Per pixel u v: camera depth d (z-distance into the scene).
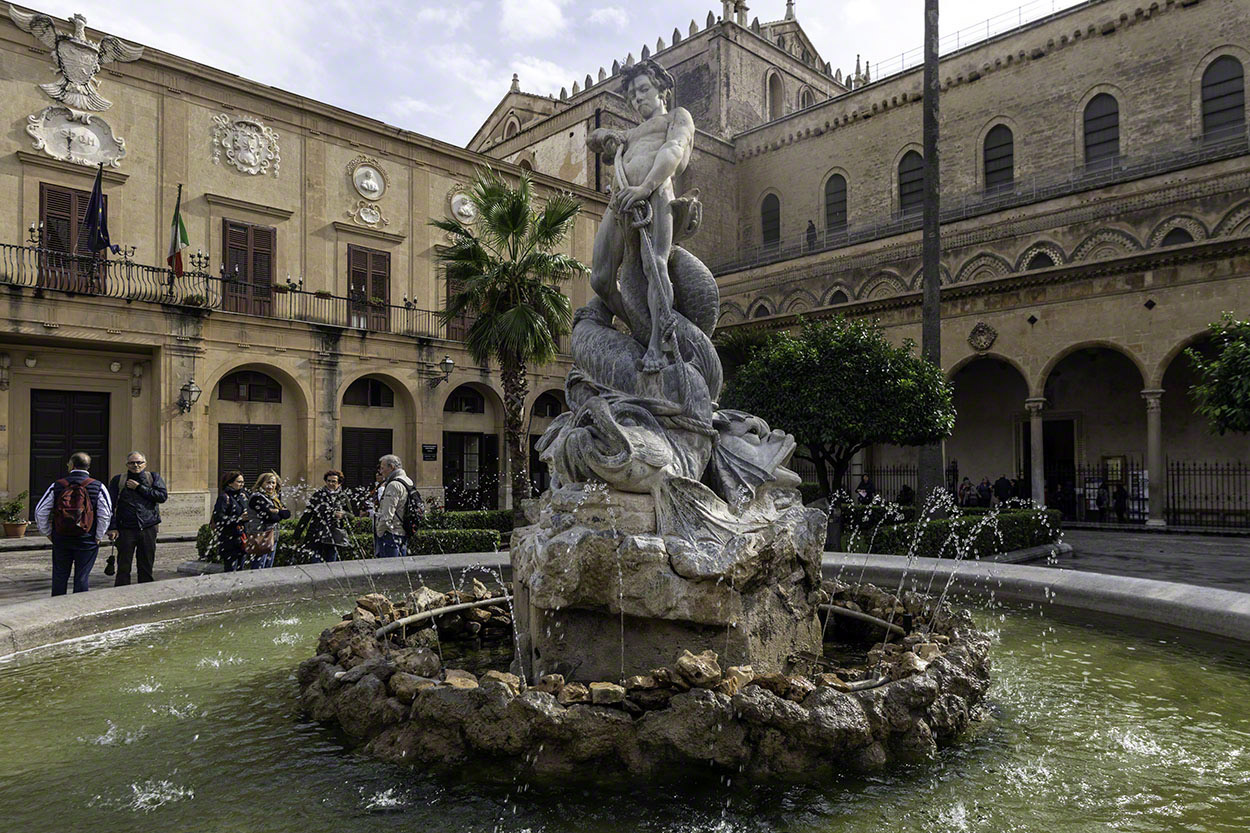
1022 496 26.34
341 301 25.38
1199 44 28.52
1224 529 20.39
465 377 27.33
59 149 20.19
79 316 19.08
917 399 13.72
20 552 16.20
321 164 25.27
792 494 4.79
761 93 45.12
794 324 28.84
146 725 3.74
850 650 5.31
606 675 3.94
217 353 21.64
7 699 4.13
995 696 4.21
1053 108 32.09
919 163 36.22
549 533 4.09
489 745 3.11
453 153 28.30
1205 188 24.31
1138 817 2.82
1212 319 20.20
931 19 16.52
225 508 8.31
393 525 8.63
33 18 19.83
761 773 3.09
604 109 35.31
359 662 3.88
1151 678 4.54
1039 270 23.02
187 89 22.50
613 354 4.92
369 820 2.79
